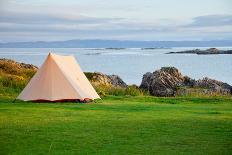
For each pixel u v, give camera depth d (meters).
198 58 196.12
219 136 15.36
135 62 159.62
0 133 15.49
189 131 16.22
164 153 12.93
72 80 26.91
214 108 24.36
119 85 41.72
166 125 17.47
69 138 14.81
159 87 37.53
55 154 12.72
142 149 13.38
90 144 13.98
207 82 39.06
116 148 13.49
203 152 13.06
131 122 18.14
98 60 182.00
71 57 29.20
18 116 19.64
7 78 34.22
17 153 12.80
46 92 26.05
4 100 26.48
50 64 26.78
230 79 80.25
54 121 18.20
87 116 19.91
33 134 15.38
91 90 28.22
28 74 41.88
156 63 150.12
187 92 36.16
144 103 26.73
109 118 19.34
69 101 26.20
